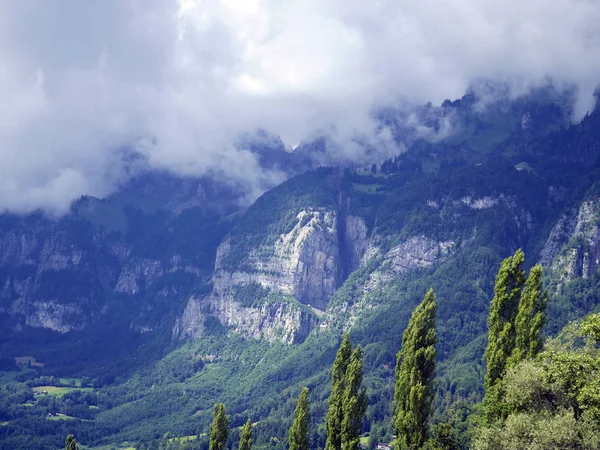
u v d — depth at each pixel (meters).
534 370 125.06
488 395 139.00
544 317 138.38
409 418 145.62
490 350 143.25
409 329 151.50
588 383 118.69
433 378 148.00
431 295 151.50
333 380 162.50
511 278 145.50
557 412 120.88
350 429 156.50
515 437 118.31
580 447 112.94
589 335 127.44
